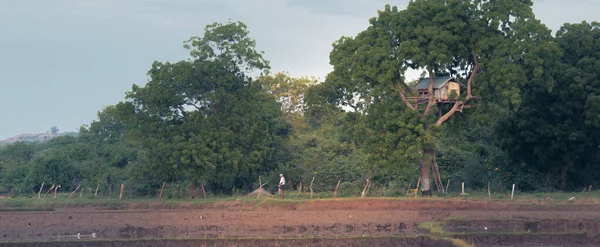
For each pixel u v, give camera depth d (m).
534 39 74.62
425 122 75.69
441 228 54.75
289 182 92.94
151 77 81.88
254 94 84.31
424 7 74.94
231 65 82.88
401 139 74.31
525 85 85.50
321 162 92.12
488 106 78.25
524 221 57.44
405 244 47.62
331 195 80.00
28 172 101.75
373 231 57.81
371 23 78.94
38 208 73.56
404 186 84.50
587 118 79.94
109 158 105.31
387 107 75.31
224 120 82.56
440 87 76.69
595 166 88.12
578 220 56.69
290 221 61.44
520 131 86.44
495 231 55.97
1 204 75.06
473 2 75.38
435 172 80.75
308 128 122.94
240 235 55.78
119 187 92.19
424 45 75.06
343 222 60.56
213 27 82.25
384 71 74.44
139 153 100.69
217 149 80.44
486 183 89.31
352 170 89.19
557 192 82.31
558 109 83.31
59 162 100.50
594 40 83.12
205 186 92.19
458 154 94.38
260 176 87.94
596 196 73.44
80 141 118.94
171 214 65.44
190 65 80.19
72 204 74.75
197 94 81.69
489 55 74.31
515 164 91.31
